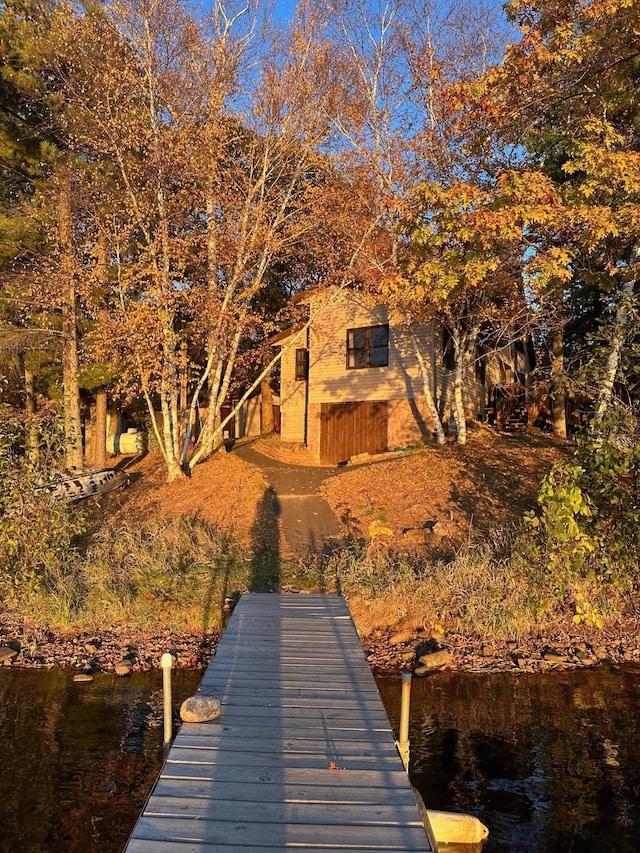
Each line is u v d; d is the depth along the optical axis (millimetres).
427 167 17797
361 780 4328
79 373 21312
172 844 3543
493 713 7910
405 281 12211
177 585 12445
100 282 19203
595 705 8156
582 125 12172
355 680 6324
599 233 11242
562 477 10328
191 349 24766
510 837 5430
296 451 25469
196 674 9375
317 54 19094
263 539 15422
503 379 28719
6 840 5309
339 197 19547
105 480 20141
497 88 12531
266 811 3910
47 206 20234
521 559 11281
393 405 22859
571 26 11328
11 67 18531
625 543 10078
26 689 8711
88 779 6277
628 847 5289
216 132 18234
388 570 12469
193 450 25172
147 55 18016
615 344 10891
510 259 15461
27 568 11742
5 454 11562
